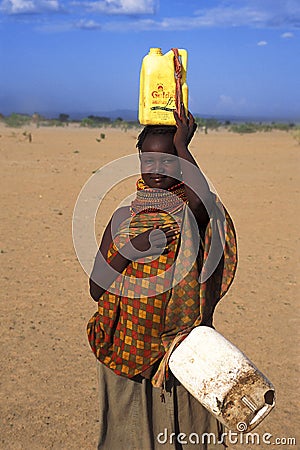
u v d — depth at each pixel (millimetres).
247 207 13211
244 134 56219
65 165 20438
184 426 3027
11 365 5406
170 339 2797
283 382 5164
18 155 23828
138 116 2803
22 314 6551
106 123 85250
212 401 2590
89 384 5133
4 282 7594
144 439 3000
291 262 8789
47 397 4906
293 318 6559
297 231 10859
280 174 19438
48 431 4457
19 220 11281
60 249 9180
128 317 2801
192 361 2652
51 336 6020
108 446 3053
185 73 2740
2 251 9039
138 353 2805
